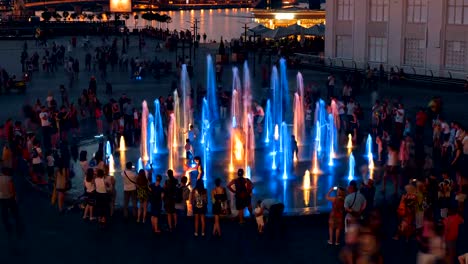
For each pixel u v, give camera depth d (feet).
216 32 553.23
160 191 73.82
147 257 68.33
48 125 113.91
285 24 337.11
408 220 70.54
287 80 203.62
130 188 78.02
